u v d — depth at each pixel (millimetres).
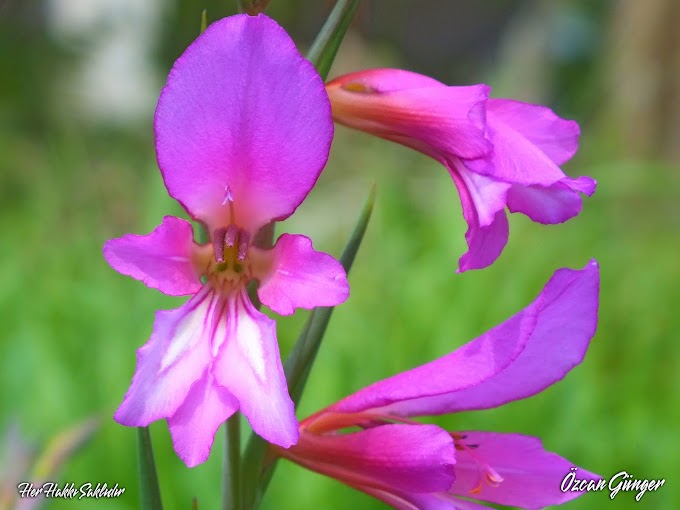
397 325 386
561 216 192
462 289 408
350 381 349
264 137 182
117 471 318
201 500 299
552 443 336
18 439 247
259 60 179
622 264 513
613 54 791
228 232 185
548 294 192
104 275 446
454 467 200
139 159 900
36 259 490
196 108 180
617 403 403
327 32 194
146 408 176
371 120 195
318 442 197
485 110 187
